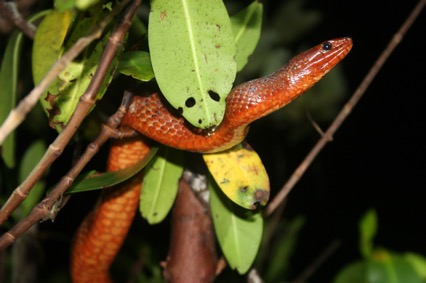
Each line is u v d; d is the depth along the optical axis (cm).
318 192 176
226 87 66
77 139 75
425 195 193
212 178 75
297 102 130
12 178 91
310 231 177
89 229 81
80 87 68
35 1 92
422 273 89
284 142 141
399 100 185
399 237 188
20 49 77
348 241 177
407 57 180
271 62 122
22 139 101
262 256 107
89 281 83
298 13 131
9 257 106
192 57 66
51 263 135
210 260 75
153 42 66
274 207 79
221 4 66
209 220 75
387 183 189
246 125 72
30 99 59
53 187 67
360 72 178
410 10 172
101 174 70
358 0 170
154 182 76
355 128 189
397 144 188
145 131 72
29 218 64
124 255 104
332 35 172
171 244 75
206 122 66
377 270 87
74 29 68
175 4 66
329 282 173
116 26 62
